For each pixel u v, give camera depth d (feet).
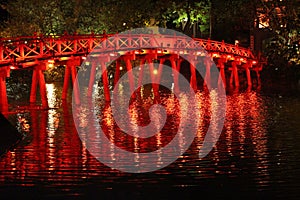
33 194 45.14
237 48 131.03
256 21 145.89
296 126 72.38
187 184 47.47
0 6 133.49
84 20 134.82
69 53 92.79
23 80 136.67
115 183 47.80
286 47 135.54
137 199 44.09
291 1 132.16
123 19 136.67
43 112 86.99
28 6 129.80
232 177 49.24
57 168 52.19
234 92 117.91
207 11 153.58
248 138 65.05
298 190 45.68
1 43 81.56
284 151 58.03
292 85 129.90
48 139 65.10
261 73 145.07
